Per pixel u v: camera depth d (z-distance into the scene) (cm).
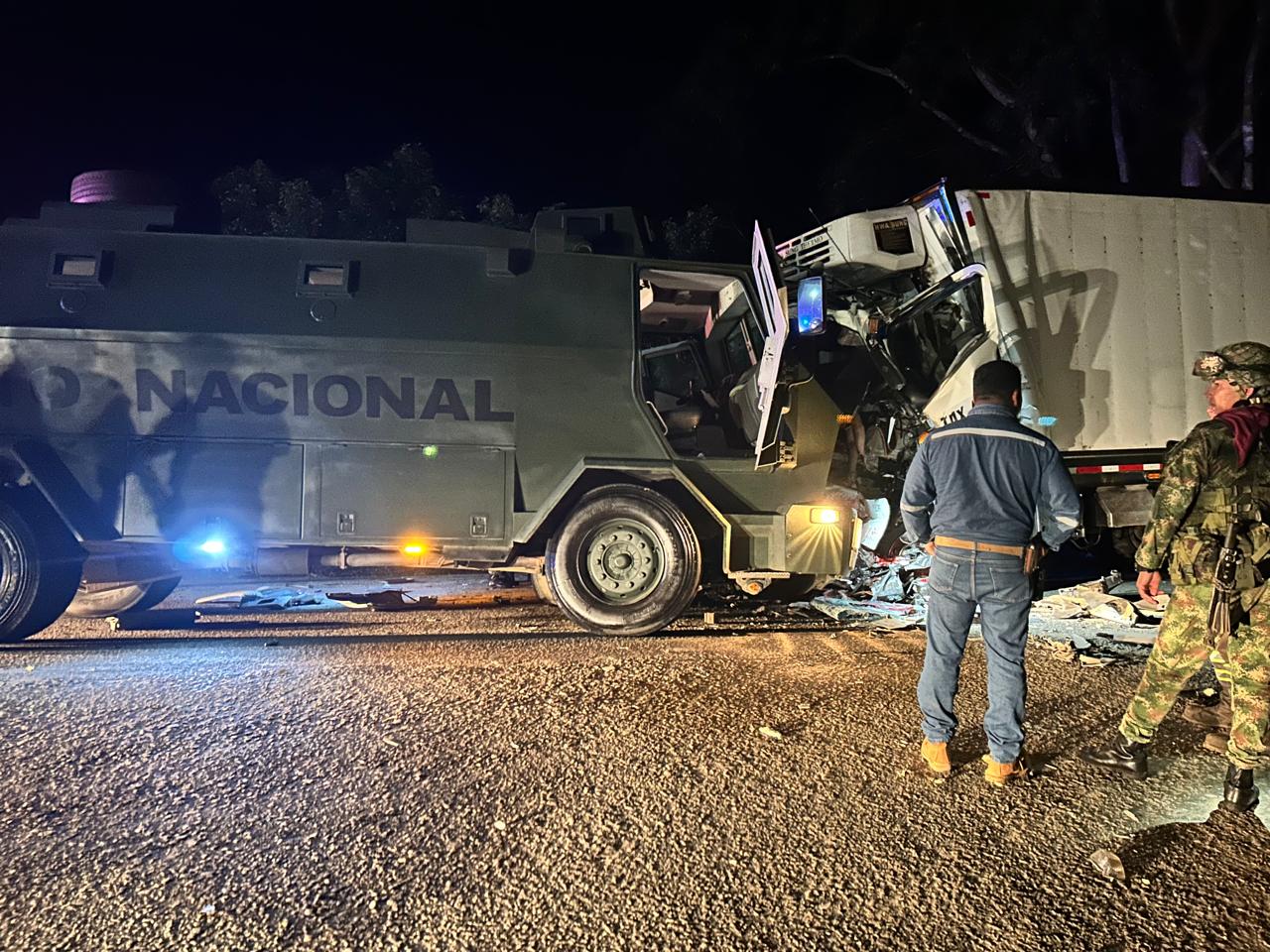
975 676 544
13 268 619
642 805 365
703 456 651
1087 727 462
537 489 634
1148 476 834
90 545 618
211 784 379
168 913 286
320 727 448
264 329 619
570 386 638
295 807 360
